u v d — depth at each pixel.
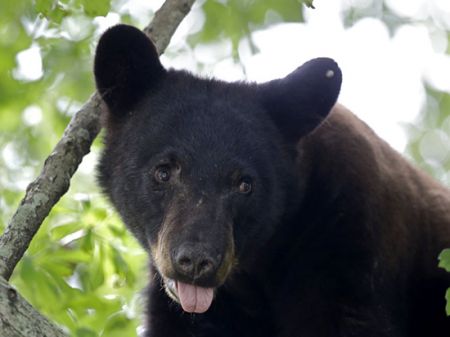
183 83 12.02
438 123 22.56
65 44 17.48
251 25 19.09
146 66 11.95
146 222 11.34
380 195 12.12
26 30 17.09
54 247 13.90
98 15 12.62
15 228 10.55
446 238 12.92
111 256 13.99
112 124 12.05
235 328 12.74
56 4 12.50
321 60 11.97
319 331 12.05
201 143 11.22
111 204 12.05
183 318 12.49
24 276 13.41
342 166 12.05
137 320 13.75
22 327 8.64
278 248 12.27
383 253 12.11
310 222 12.11
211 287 10.65
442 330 12.90
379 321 11.92
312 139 12.24
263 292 12.61
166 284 10.96
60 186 11.07
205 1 19.41
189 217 10.73
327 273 12.02
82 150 11.49
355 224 11.95
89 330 13.40
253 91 12.11
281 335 12.48
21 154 17.95
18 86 17.75
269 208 11.57
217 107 11.63
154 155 11.30
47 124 18.11
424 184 13.30
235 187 11.20
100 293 14.23
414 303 12.91
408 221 12.58
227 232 10.80
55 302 13.50
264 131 11.72
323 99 12.00
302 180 12.05
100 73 11.89
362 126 12.84
